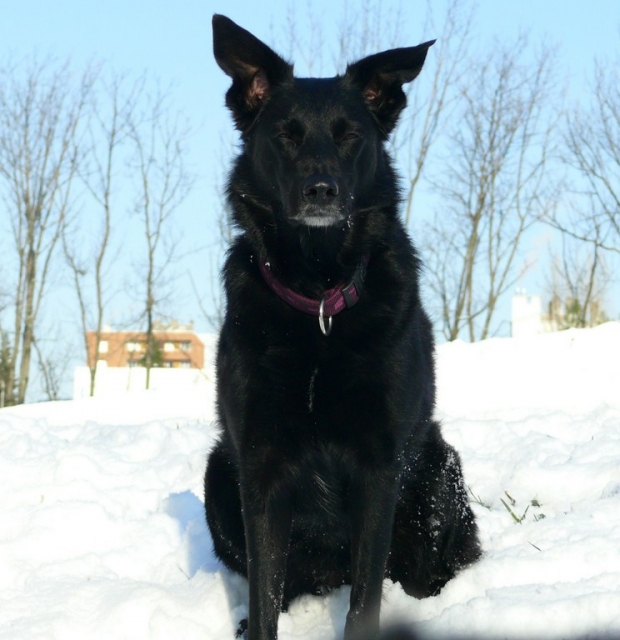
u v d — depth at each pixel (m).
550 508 5.67
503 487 5.98
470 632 3.70
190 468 6.85
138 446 7.68
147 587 4.42
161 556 5.23
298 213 3.93
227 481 4.37
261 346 3.94
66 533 5.32
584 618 3.65
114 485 6.61
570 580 4.16
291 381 3.91
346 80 4.38
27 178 27.00
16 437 7.86
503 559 4.30
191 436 7.68
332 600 4.38
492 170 25.47
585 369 10.54
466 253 25.78
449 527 4.49
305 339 3.91
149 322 26.91
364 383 3.90
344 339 3.89
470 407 9.55
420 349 4.17
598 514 4.88
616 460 5.90
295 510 4.14
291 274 4.00
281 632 4.12
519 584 4.13
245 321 4.00
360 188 4.15
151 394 12.10
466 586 4.21
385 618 4.05
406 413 3.99
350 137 4.16
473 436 7.35
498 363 11.03
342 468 4.05
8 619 4.23
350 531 4.04
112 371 29.84
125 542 5.35
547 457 6.38
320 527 4.23
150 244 26.86
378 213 4.19
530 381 10.27
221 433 4.47
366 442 3.96
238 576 4.51
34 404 11.45
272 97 4.30
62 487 6.18
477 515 5.34
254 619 3.86
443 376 10.77
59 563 4.94
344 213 3.97
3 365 27.09
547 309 30.94
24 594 4.55
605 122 32.94
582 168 25.14
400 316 4.01
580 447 6.57
